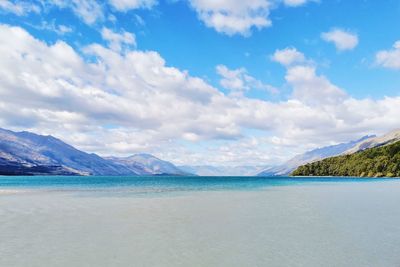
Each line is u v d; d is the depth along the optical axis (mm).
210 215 26391
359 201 37938
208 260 14008
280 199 40594
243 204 34781
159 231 19906
